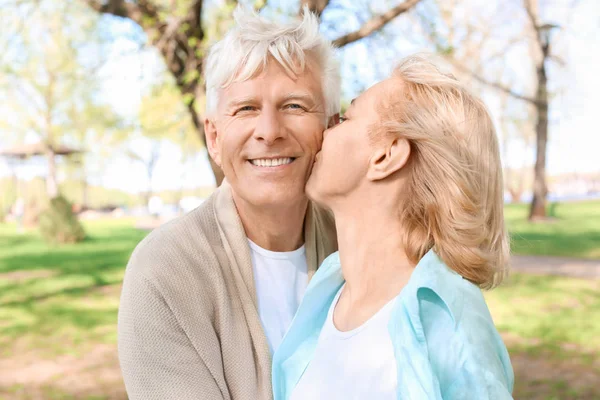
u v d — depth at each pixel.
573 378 5.39
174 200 45.84
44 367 6.30
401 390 1.04
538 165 19.22
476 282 1.19
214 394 1.46
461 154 1.19
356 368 1.20
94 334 7.61
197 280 1.52
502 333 6.99
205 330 1.49
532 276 10.62
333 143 1.31
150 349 1.45
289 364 1.44
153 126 7.08
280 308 1.68
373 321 1.22
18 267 13.16
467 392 0.98
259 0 4.50
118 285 10.82
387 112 1.26
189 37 5.13
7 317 8.62
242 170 1.55
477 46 11.55
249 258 1.63
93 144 27.64
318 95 1.55
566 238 15.59
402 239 1.25
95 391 5.55
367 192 1.29
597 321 7.38
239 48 1.49
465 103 1.23
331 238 1.87
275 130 1.47
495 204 1.23
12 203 33.88
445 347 1.02
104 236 19.95
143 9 5.20
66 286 10.80
